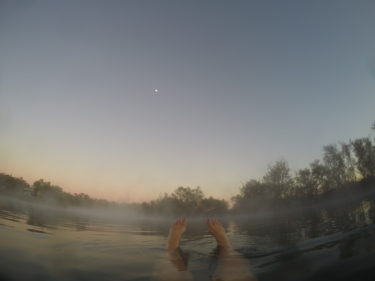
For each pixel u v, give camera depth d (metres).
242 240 3.29
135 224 6.27
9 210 5.37
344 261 1.69
